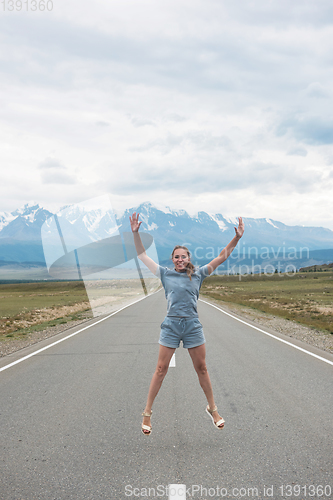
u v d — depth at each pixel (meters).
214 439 3.96
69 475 3.21
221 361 8.00
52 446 3.79
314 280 100.06
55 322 17.02
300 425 4.33
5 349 10.05
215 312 20.75
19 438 4.00
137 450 3.70
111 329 13.69
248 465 3.38
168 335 4.05
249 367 7.41
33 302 38.84
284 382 6.27
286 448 3.72
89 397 5.47
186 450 3.70
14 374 6.97
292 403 5.16
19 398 5.44
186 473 3.25
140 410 4.89
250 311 21.84
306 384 6.14
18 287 116.00
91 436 4.05
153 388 4.01
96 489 2.99
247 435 4.05
